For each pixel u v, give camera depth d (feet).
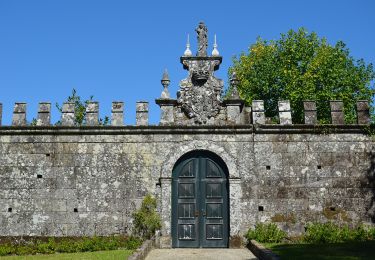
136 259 44.39
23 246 61.62
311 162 64.64
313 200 63.57
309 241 61.36
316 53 113.50
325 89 107.34
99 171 64.75
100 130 65.57
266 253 46.70
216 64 69.15
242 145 65.16
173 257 52.21
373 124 65.21
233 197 63.46
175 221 63.93
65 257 52.37
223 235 63.57
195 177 64.95
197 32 70.59
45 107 66.90
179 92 67.72
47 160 65.05
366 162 64.64
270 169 64.44
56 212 63.57
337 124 65.10
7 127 65.46
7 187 64.28
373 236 61.62
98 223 63.26
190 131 65.46
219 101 67.46
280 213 63.21
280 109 66.64
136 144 65.51
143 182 64.34
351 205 63.46
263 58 117.80
